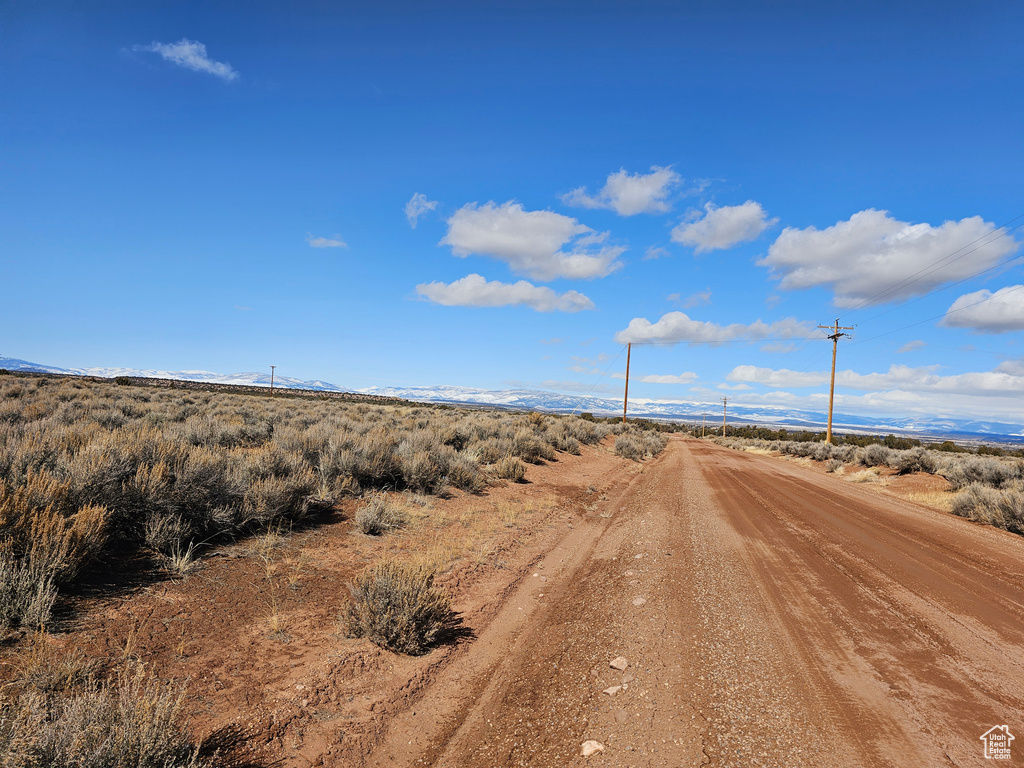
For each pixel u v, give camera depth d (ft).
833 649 17.92
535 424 93.86
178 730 11.28
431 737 13.42
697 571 27.22
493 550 30.14
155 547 21.42
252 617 18.12
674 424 532.32
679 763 11.48
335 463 37.09
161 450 26.37
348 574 23.27
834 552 32.30
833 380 147.95
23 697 10.67
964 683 15.58
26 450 23.45
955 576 27.84
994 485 61.41
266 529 26.81
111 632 15.33
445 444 57.82
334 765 11.99
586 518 42.39
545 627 20.54
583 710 14.03
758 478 76.23
